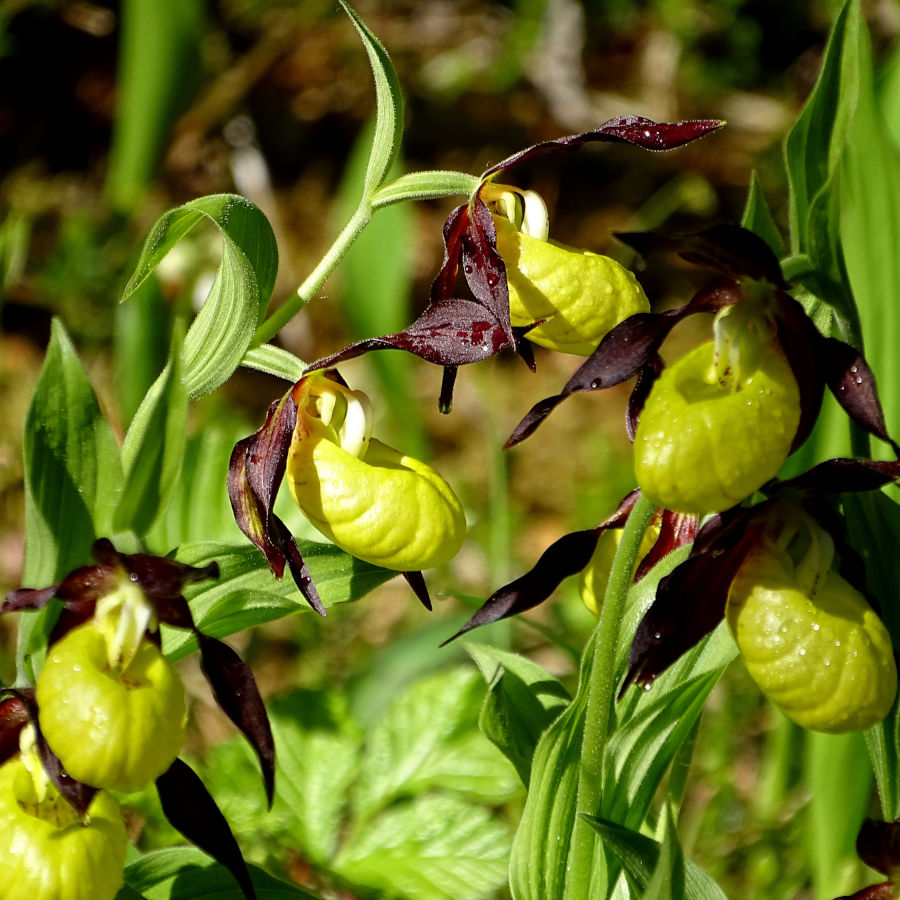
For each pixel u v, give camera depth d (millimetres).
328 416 746
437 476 746
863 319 783
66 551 716
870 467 705
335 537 744
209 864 744
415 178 747
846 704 710
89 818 710
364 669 894
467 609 1051
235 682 714
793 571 718
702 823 856
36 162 1692
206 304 736
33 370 1357
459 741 816
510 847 793
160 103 1150
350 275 1035
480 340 729
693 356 714
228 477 745
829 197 712
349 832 838
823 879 829
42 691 700
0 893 703
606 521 757
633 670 720
